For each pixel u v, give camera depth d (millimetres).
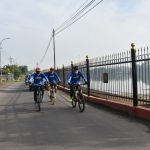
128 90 16453
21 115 15398
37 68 17188
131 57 14586
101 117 13977
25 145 9289
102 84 20688
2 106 19859
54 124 12570
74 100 17469
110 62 18047
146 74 14555
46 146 9086
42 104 20188
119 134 10367
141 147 8680
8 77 124812
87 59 22094
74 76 17281
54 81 20203
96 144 9133
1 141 9875
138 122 12500
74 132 10891
